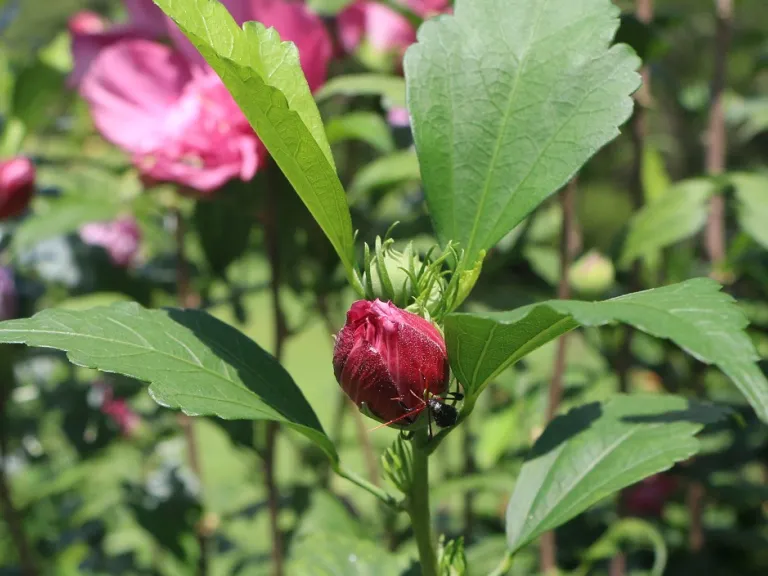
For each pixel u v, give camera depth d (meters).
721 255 0.37
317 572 0.20
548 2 0.17
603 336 0.37
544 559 0.30
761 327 0.35
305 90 0.14
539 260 0.36
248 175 0.25
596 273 0.30
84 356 0.14
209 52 0.13
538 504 0.17
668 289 0.12
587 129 0.16
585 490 0.16
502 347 0.14
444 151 0.16
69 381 0.39
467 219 0.16
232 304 0.34
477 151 0.16
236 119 0.25
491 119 0.16
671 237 0.29
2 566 0.38
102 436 0.38
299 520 0.31
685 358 0.35
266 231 0.28
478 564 0.32
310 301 0.33
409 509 0.16
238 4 0.25
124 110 0.28
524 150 0.16
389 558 0.21
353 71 0.33
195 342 0.15
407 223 0.31
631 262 0.34
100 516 0.40
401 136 0.31
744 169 0.43
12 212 0.31
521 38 0.16
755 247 0.34
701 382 0.35
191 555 0.34
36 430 0.40
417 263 0.15
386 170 0.28
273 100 0.13
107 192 0.33
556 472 0.17
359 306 0.14
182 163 0.26
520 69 0.16
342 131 0.28
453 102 0.16
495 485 0.28
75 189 0.32
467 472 0.36
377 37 0.31
